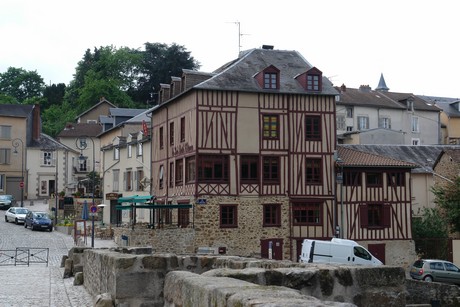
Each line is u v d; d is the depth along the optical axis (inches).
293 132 1428.4
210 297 190.7
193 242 1330.0
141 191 1755.7
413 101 2719.0
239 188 1378.0
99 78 3786.9
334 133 1456.7
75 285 605.9
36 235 1642.5
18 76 4092.0
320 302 152.5
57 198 2025.1
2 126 2608.3
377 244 1454.2
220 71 1552.7
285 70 1504.7
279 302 152.1
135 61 3823.8
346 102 2522.1
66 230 1690.5
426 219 1579.7
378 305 286.7
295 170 1422.2
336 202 1439.5
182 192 1428.4
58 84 4212.6
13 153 2618.1
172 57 3636.8
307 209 1425.9
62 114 3848.4
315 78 1456.7
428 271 1255.5
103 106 3489.2
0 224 1911.9
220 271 260.2
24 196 2632.9
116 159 1996.8
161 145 1608.0
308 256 1139.9
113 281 354.6
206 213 1348.4
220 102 1385.3
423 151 1900.8
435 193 1581.0
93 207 1234.0
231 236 1359.5
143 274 349.7
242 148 1389.0
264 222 1390.3
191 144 1387.8
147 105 3715.6
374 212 1469.0
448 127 2854.3
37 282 642.2
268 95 1419.8
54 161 2704.2
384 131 2282.2
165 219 1530.5
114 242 1430.9
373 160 1471.5
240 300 164.1
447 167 1713.8
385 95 2746.1
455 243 1497.3
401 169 1491.1
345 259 1133.1
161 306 349.7
